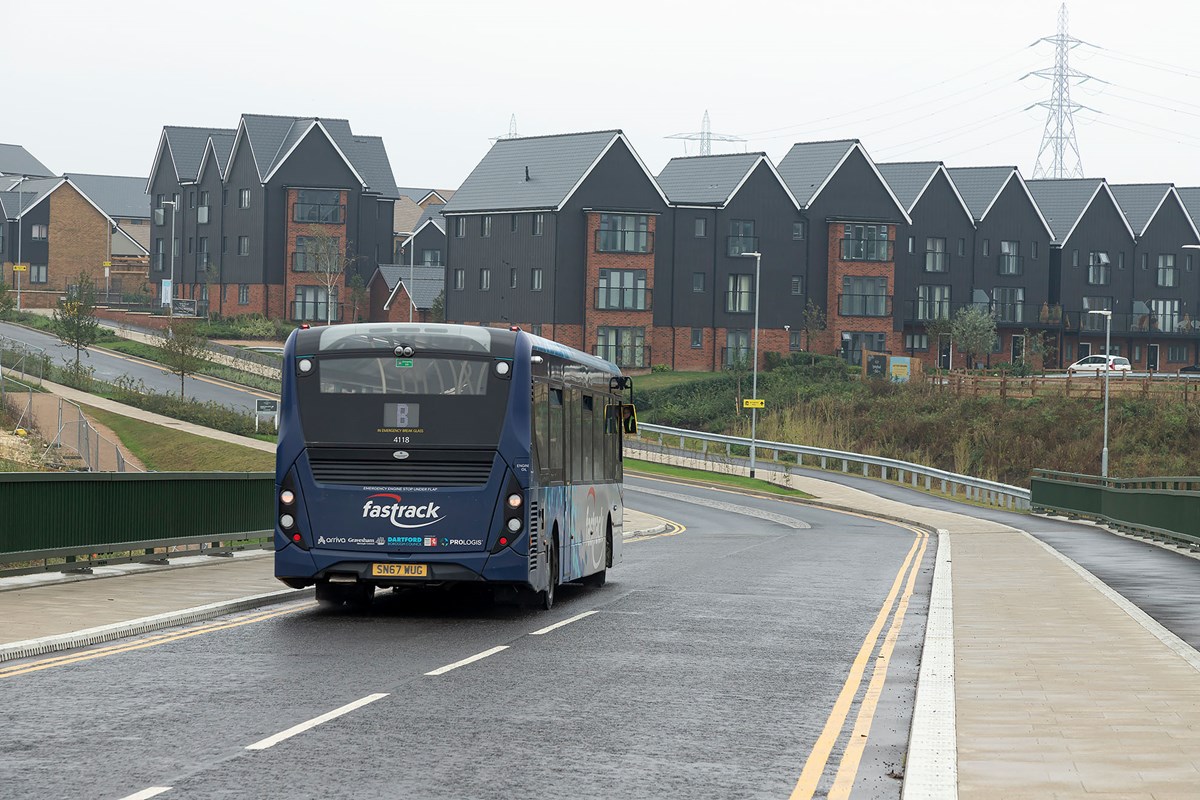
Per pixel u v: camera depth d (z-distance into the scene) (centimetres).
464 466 1983
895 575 2911
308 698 1316
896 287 11119
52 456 5009
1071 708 1270
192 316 11506
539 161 10338
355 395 1992
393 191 12262
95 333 8881
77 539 2386
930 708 1249
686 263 10438
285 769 1013
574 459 2353
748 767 1054
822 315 10738
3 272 13738
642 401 9194
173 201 12531
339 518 1989
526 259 10094
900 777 1027
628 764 1054
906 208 11381
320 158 11425
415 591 2456
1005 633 1845
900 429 8419
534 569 2031
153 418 6806
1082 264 11975
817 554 3572
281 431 2009
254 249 11388
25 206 13788
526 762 1052
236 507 2959
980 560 3294
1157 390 8431
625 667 1556
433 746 1103
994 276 11669
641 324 10119
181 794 934
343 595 2186
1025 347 10962
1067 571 2927
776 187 10662
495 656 1625
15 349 8062
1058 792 938
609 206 10019
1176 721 1206
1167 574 2903
